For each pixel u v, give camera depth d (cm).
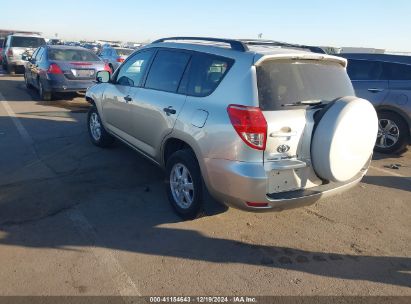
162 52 472
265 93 336
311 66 375
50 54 1112
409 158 721
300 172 354
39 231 384
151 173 552
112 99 569
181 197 422
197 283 318
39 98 1191
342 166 351
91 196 469
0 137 714
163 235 389
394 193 538
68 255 346
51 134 751
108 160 602
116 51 2153
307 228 422
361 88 750
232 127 337
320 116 349
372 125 363
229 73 358
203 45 411
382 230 428
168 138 426
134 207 446
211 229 406
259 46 390
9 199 450
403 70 720
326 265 354
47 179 515
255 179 330
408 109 700
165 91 441
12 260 335
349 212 470
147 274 326
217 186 358
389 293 319
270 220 435
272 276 333
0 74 1895
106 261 341
